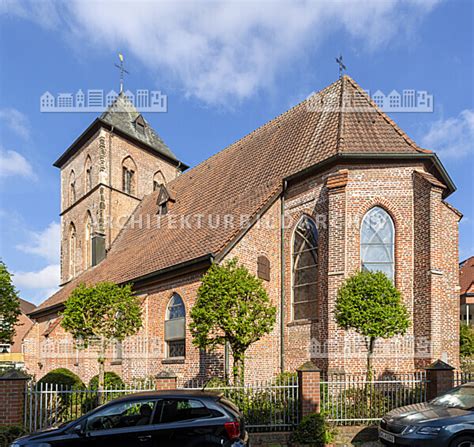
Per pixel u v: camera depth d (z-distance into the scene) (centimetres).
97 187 3181
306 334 1708
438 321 1523
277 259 1866
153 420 790
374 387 1317
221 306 1307
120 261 2578
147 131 3609
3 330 2492
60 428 801
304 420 1124
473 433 876
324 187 1742
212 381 1385
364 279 1350
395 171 1675
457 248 1836
